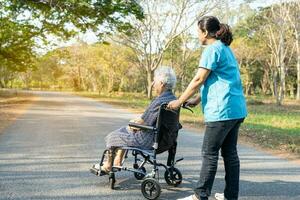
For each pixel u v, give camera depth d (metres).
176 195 4.66
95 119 14.52
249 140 10.23
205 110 4.02
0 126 11.21
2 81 64.62
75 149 7.50
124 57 52.91
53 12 16.56
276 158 7.45
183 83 44.78
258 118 19.00
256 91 67.12
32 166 5.95
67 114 16.62
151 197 4.43
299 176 5.87
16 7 16.95
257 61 57.84
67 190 4.73
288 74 55.28
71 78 74.56
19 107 20.84
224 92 3.90
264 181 5.49
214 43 3.96
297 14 35.75
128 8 16.28
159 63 36.06
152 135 4.68
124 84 59.41
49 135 9.46
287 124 16.34
